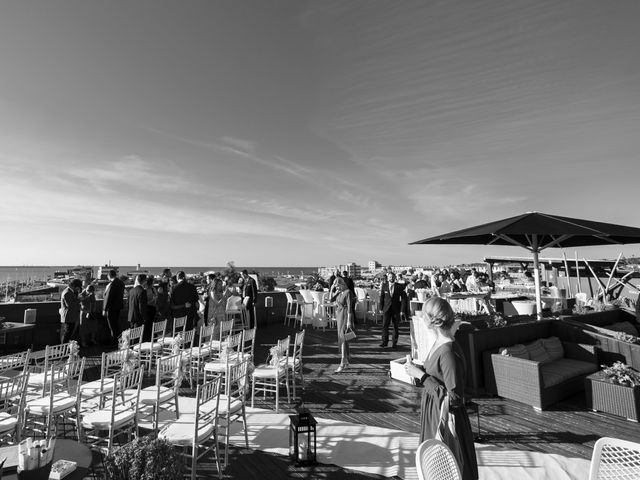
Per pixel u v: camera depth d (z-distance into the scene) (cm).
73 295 909
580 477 362
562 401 573
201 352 705
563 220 630
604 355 650
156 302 1023
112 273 972
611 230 580
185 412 421
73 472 228
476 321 701
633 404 496
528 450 419
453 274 1605
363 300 1502
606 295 1435
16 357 521
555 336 723
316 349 985
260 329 1319
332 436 457
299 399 600
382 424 497
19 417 401
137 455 203
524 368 562
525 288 1795
